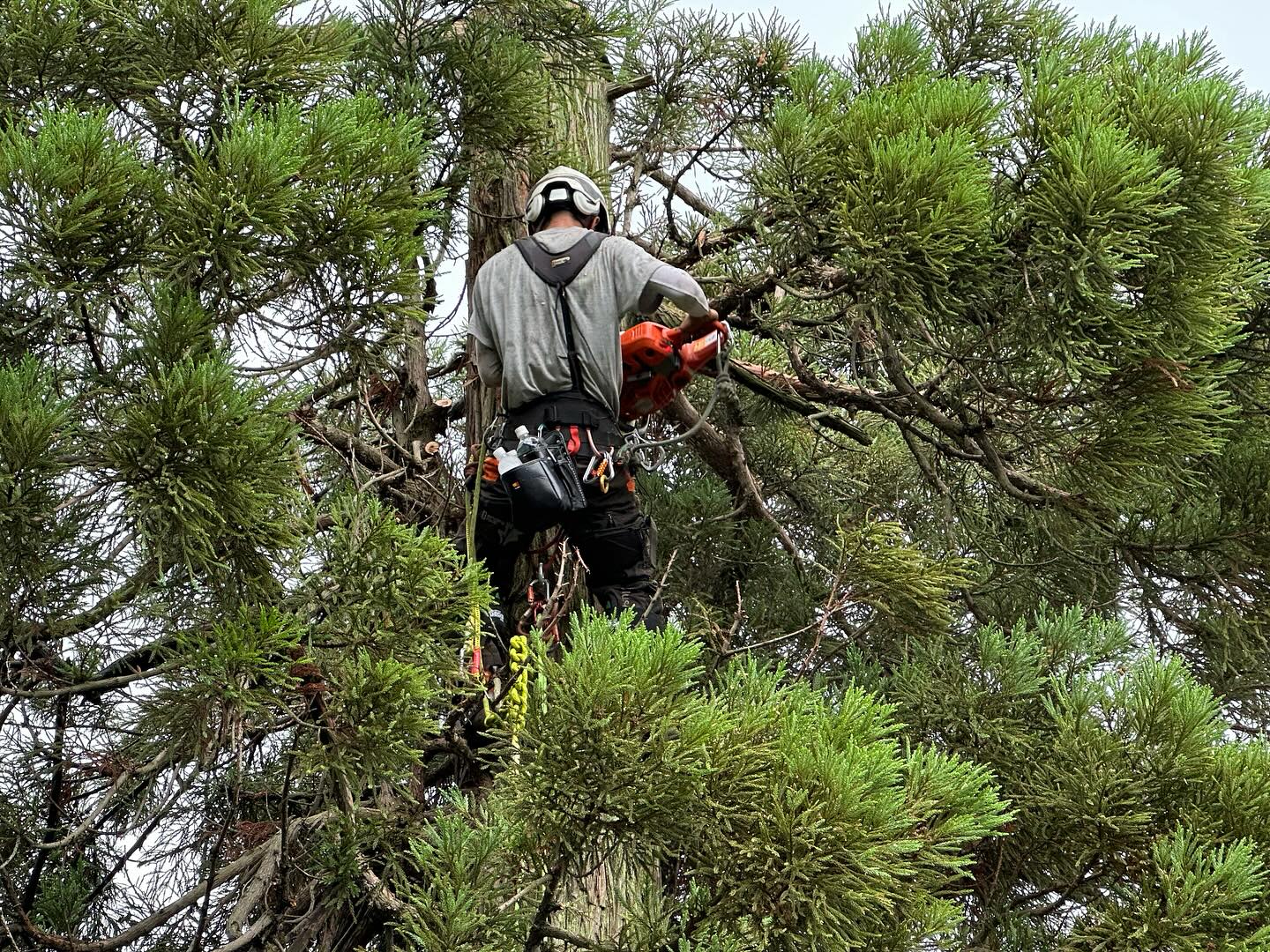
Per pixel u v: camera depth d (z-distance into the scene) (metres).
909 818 3.58
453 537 5.56
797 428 7.75
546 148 5.70
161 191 3.85
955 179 4.38
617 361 4.65
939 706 5.27
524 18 5.66
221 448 3.64
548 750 3.42
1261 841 4.43
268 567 3.85
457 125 5.39
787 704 3.81
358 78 5.33
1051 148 4.57
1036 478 5.35
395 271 4.11
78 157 3.73
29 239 3.71
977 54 5.93
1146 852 4.51
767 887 3.46
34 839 5.30
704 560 7.14
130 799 5.37
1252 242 5.35
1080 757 4.70
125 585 3.96
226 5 4.42
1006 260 4.60
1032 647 5.38
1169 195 4.70
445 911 3.55
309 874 4.76
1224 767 4.57
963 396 5.04
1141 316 4.70
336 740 3.89
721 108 6.45
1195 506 6.22
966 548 6.89
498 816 3.77
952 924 3.72
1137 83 4.86
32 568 3.66
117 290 3.88
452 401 5.92
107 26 4.41
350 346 4.21
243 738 4.68
